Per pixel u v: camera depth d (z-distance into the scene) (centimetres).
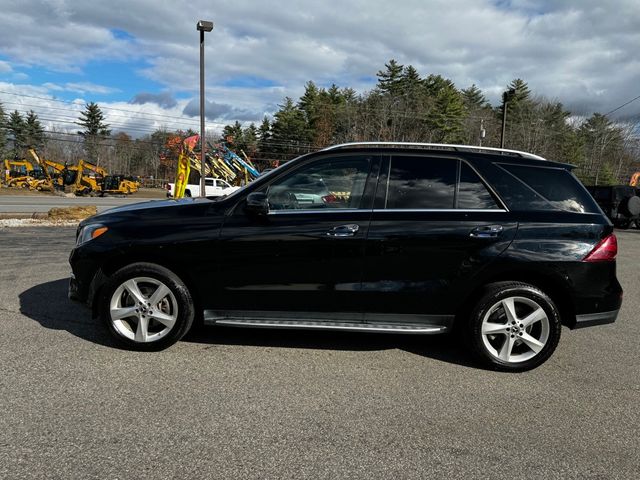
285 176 394
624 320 553
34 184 4462
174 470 243
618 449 278
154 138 9600
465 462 260
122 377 349
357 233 376
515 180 391
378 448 270
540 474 252
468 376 375
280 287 384
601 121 6794
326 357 402
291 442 273
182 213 396
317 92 7200
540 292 376
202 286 389
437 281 379
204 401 317
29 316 479
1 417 288
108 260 392
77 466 243
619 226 2236
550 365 404
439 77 6988
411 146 400
